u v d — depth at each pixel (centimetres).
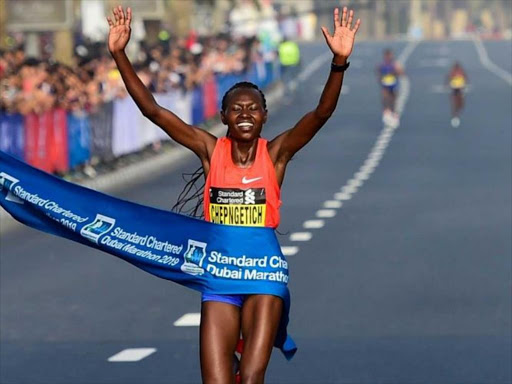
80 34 7519
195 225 1387
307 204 4062
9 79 4297
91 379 1934
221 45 8675
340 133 6938
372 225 3550
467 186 4466
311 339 2169
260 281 1357
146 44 7369
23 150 4053
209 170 1385
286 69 9744
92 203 1427
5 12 5644
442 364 1984
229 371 1336
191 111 6525
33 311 2464
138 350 2119
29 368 2014
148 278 2811
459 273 2761
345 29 1343
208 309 1363
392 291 2570
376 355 2048
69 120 4525
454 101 7531
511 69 12662
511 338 2152
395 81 7556
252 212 1372
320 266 2886
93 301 2552
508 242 3180
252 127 1362
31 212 1447
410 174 4928
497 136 6619
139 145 5372
